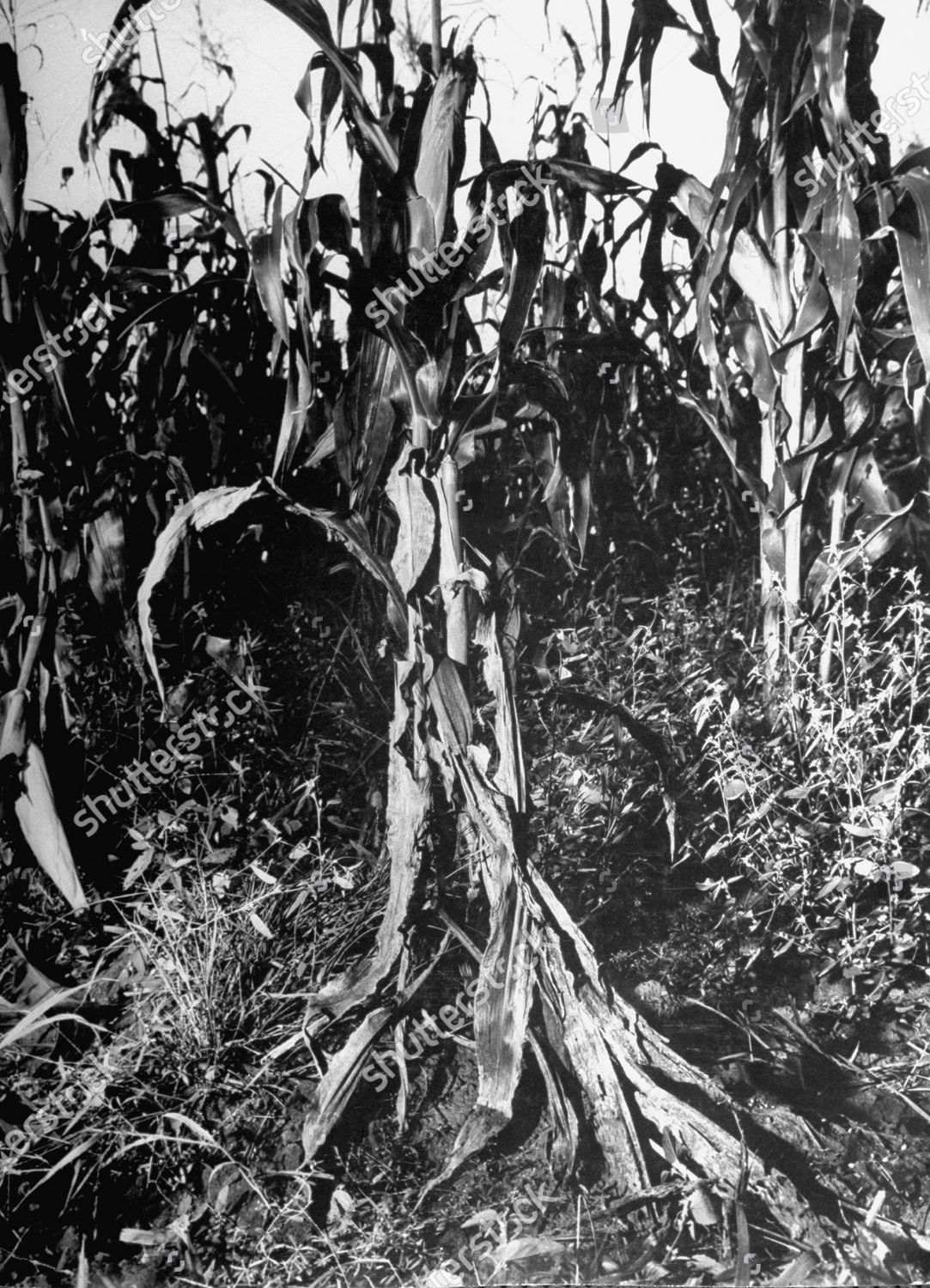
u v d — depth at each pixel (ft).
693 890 8.06
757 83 7.72
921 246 7.03
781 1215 5.60
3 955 7.58
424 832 6.86
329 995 6.81
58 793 8.35
